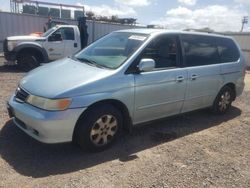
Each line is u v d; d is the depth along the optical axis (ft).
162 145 16.29
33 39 40.14
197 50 19.29
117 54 16.31
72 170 12.94
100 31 69.05
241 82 23.08
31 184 11.69
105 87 14.20
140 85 15.53
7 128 16.65
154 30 17.83
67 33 42.91
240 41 71.46
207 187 12.58
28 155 13.93
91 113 14.01
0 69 40.14
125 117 15.72
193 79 18.49
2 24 58.65
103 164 13.67
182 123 20.15
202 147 16.48
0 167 12.71
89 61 16.48
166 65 17.17
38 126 13.01
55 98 13.01
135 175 12.96
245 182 13.23
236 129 19.84
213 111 21.98
